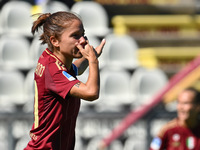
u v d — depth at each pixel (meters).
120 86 33.44
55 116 10.27
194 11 39.91
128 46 35.06
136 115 25.97
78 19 10.23
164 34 37.47
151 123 28.00
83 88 9.75
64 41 10.14
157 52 35.62
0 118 27.67
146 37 37.12
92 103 31.92
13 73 33.06
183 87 27.30
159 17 37.94
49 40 10.30
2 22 35.31
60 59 10.33
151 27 37.34
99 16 35.97
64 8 33.41
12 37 34.34
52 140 10.38
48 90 10.14
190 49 36.44
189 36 37.50
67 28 10.09
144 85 33.53
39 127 10.38
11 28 34.84
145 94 33.44
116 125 28.81
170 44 37.31
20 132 28.23
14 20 34.94
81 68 11.77
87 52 10.00
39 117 10.34
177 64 36.00
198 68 27.73
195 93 20.11
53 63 10.19
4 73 33.03
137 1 39.00
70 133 10.68
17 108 31.52
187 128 20.48
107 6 38.78
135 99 32.94
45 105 10.25
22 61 33.84
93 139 28.73
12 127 27.64
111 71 33.81
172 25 37.53
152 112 26.94
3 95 32.69
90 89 9.69
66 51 10.19
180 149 20.45
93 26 35.88
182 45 37.34
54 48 10.35
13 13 34.84
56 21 10.16
